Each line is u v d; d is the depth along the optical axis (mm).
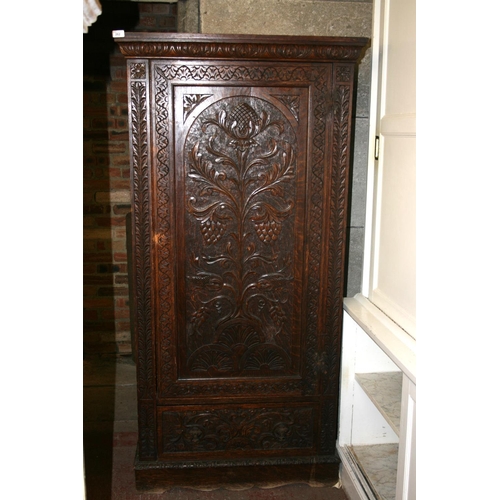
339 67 1948
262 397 2170
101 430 2701
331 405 2197
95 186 3252
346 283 2398
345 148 2002
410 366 1548
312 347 2148
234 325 2117
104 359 3326
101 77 3154
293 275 2092
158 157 1959
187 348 2119
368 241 2232
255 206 2031
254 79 1936
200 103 1942
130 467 2441
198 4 2314
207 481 2211
